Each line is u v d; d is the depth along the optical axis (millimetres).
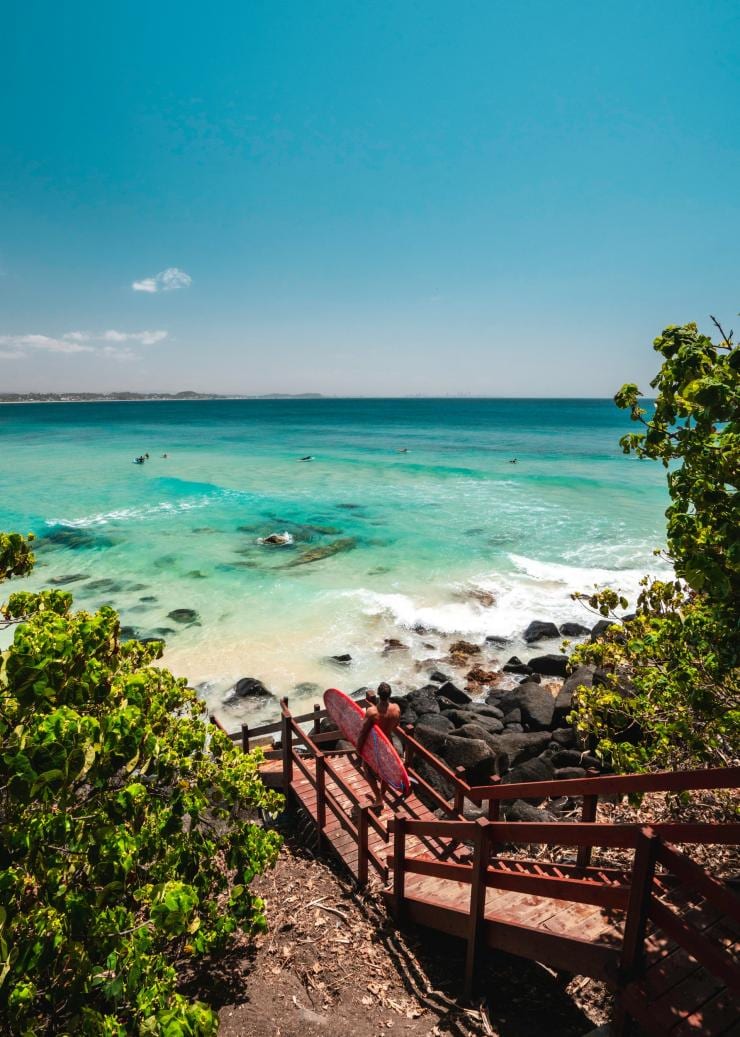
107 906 3654
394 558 22906
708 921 3887
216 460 54000
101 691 3500
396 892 5840
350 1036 4469
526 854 6918
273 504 32969
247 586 19891
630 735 9938
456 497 35188
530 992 4820
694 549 4355
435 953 5453
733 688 5324
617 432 95438
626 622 6914
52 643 3178
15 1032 3051
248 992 5047
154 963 3504
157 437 83188
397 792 7859
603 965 3584
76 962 3271
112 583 20109
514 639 16516
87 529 26938
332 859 7387
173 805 4633
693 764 6023
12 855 3287
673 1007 3197
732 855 6082
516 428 106062
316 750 7605
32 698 3084
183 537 25766
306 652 15398
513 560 22656
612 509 31641
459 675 14734
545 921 4289
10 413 178625
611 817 7703
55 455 57531
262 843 5176
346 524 28219
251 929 4863
